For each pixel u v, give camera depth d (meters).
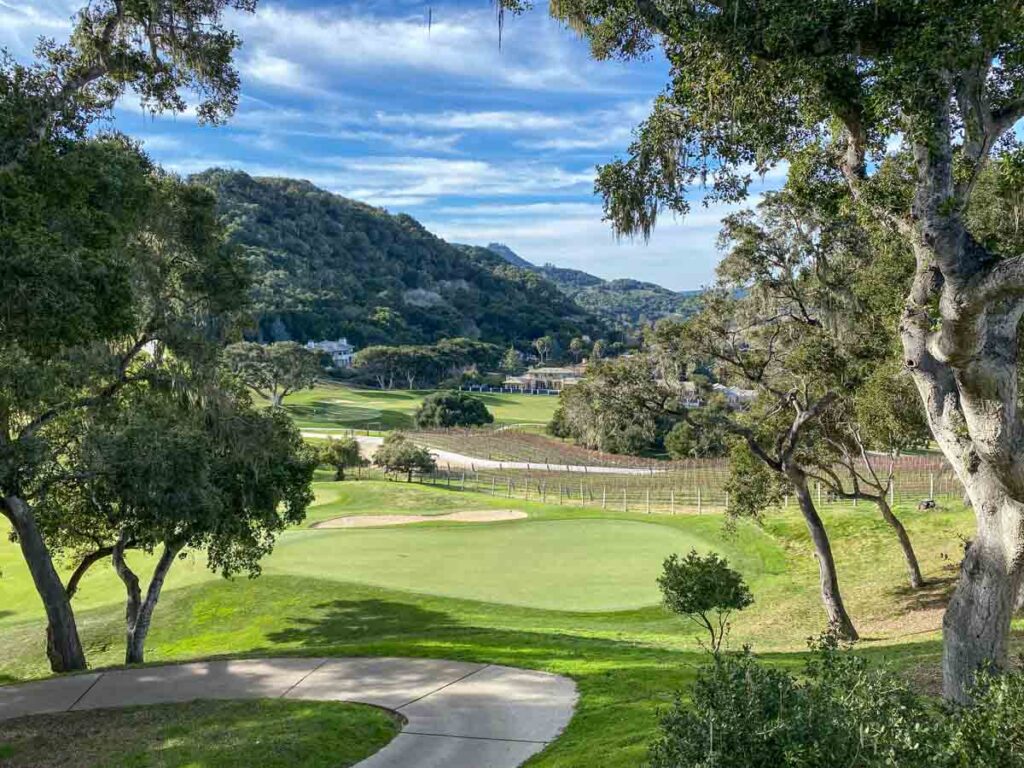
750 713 5.55
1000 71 8.45
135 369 19.02
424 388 138.50
